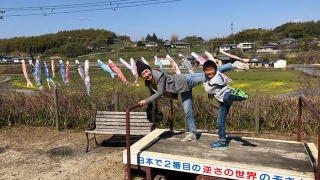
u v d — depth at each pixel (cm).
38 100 870
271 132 763
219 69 480
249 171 388
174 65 1243
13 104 872
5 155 641
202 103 816
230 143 494
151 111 521
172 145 485
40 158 620
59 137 758
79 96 867
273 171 377
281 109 783
